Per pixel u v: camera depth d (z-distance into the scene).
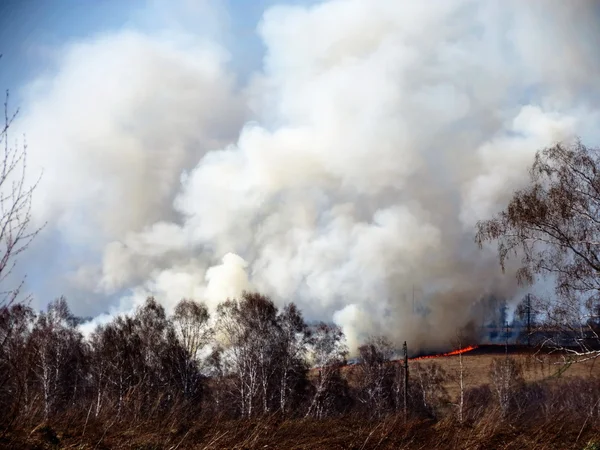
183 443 14.24
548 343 18.48
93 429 13.40
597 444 16.91
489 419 20.44
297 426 19.70
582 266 18.27
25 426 11.02
